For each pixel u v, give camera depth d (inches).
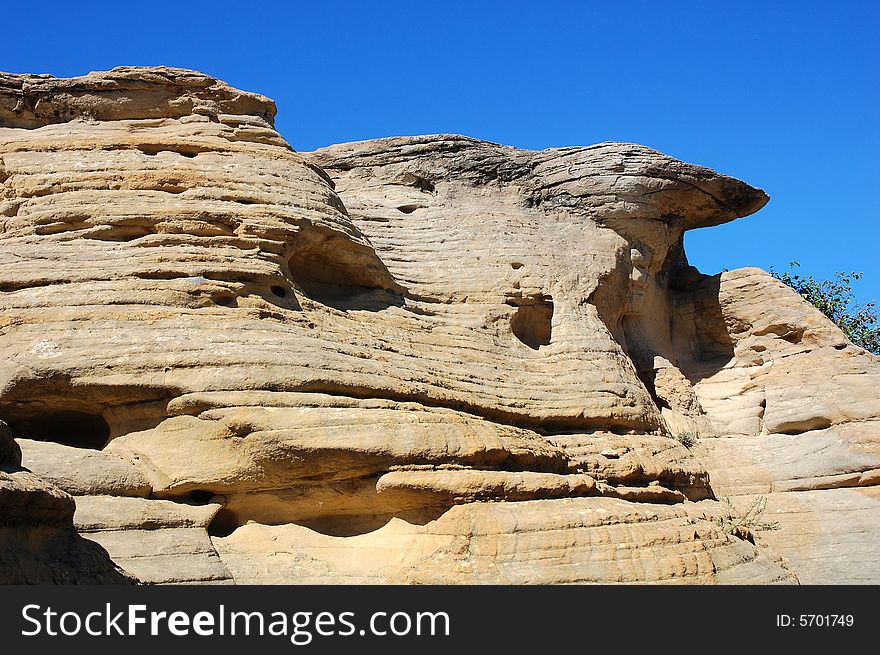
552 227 904.9
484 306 786.8
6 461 383.9
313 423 567.2
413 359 677.9
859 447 848.3
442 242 836.0
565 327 795.4
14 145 699.4
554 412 712.4
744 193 995.9
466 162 924.0
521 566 562.3
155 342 583.5
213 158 706.2
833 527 806.5
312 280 720.3
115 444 580.4
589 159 946.7
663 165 954.1
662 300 992.2
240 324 604.4
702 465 814.5
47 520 382.9
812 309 956.0
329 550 577.0
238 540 570.9
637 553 596.4
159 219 652.7
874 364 917.2
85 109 748.6
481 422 640.4
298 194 706.8
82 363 571.2
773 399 916.0
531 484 609.3
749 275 995.9
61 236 648.4
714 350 997.8
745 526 749.3
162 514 544.1
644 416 753.0
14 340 583.2
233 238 655.1
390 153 930.1
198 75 759.1
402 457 575.5
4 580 341.4
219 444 564.7
